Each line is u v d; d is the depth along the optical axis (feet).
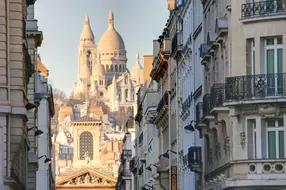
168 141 439.63
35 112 411.75
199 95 322.34
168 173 442.50
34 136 407.23
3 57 274.98
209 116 266.77
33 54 392.88
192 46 342.85
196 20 334.85
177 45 380.17
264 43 237.66
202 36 315.78
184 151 374.02
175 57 392.47
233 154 243.60
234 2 242.37
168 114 436.35
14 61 279.69
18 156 289.53
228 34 249.55
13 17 280.51
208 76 283.38
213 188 276.62
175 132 408.67
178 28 385.29
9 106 274.57
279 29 234.99
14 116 279.08
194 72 337.11
